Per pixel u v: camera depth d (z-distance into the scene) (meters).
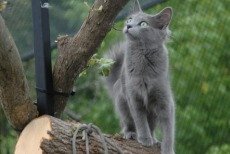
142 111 6.14
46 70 5.16
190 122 8.97
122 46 6.65
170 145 6.06
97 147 4.93
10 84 4.93
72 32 6.70
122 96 6.37
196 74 9.03
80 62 5.25
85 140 4.86
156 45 6.21
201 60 9.15
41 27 5.14
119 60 6.58
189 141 8.98
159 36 6.26
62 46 5.30
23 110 5.04
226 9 9.43
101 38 5.27
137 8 6.48
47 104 5.17
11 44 4.84
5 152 8.11
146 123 6.11
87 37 5.23
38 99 5.19
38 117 5.01
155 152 5.94
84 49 5.23
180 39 9.05
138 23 6.22
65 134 4.82
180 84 8.91
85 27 5.24
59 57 5.27
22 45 6.80
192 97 9.01
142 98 6.15
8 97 4.98
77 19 6.70
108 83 6.71
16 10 6.70
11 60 4.86
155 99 6.20
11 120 5.10
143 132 6.01
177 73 8.92
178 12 9.09
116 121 8.62
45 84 5.16
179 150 8.90
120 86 6.42
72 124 4.97
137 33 6.17
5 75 4.89
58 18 6.66
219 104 9.16
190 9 9.19
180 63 8.95
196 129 8.98
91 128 4.93
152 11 8.04
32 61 6.77
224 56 9.38
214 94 9.13
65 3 6.70
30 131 4.87
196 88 9.01
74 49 5.23
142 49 6.17
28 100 5.05
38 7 5.13
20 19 6.74
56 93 5.25
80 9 6.70
